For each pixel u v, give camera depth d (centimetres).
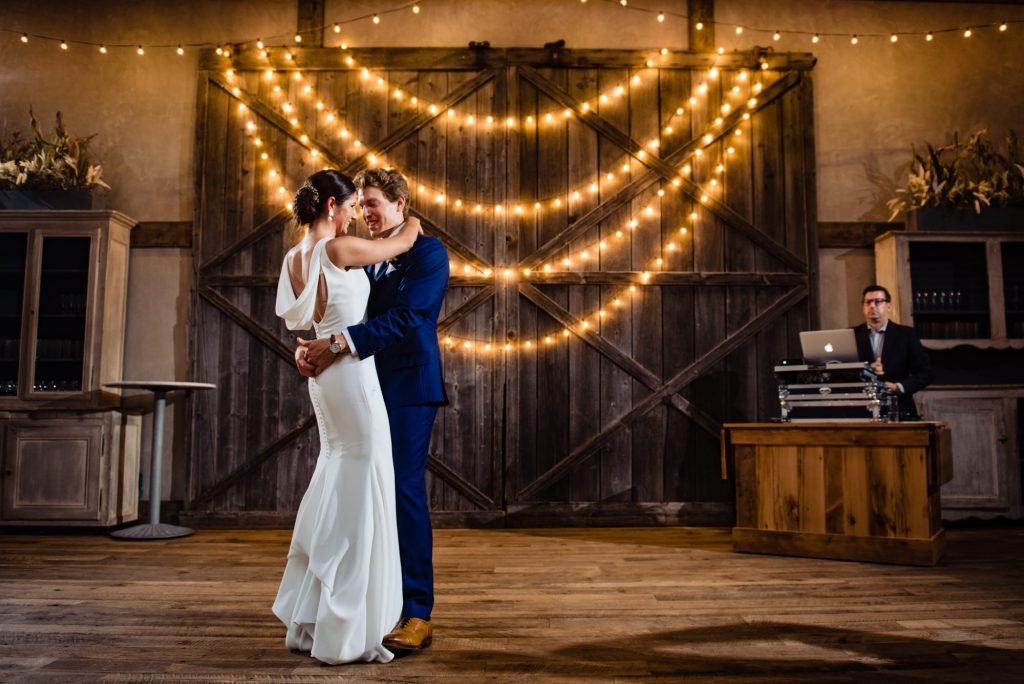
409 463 220
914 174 504
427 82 512
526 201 506
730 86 515
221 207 501
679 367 496
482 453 487
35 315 461
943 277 491
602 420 492
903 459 348
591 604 272
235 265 497
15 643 223
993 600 278
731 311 500
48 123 514
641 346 498
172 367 498
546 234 504
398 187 224
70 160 479
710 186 509
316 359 207
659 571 332
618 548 395
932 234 471
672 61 512
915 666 204
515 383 491
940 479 343
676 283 499
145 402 494
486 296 496
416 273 218
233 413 486
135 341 498
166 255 504
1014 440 454
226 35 521
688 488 488
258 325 491
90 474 443
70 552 382
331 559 203
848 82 525
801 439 369
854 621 249
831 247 512
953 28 531
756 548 378
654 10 525
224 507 481
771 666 204
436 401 222
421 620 218
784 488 373
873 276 512
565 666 203
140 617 254
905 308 469
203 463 483
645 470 489
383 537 207
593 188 508
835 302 509
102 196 504
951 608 266
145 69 518
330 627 199
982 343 465
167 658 209
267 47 510
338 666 202
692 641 226
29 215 464
